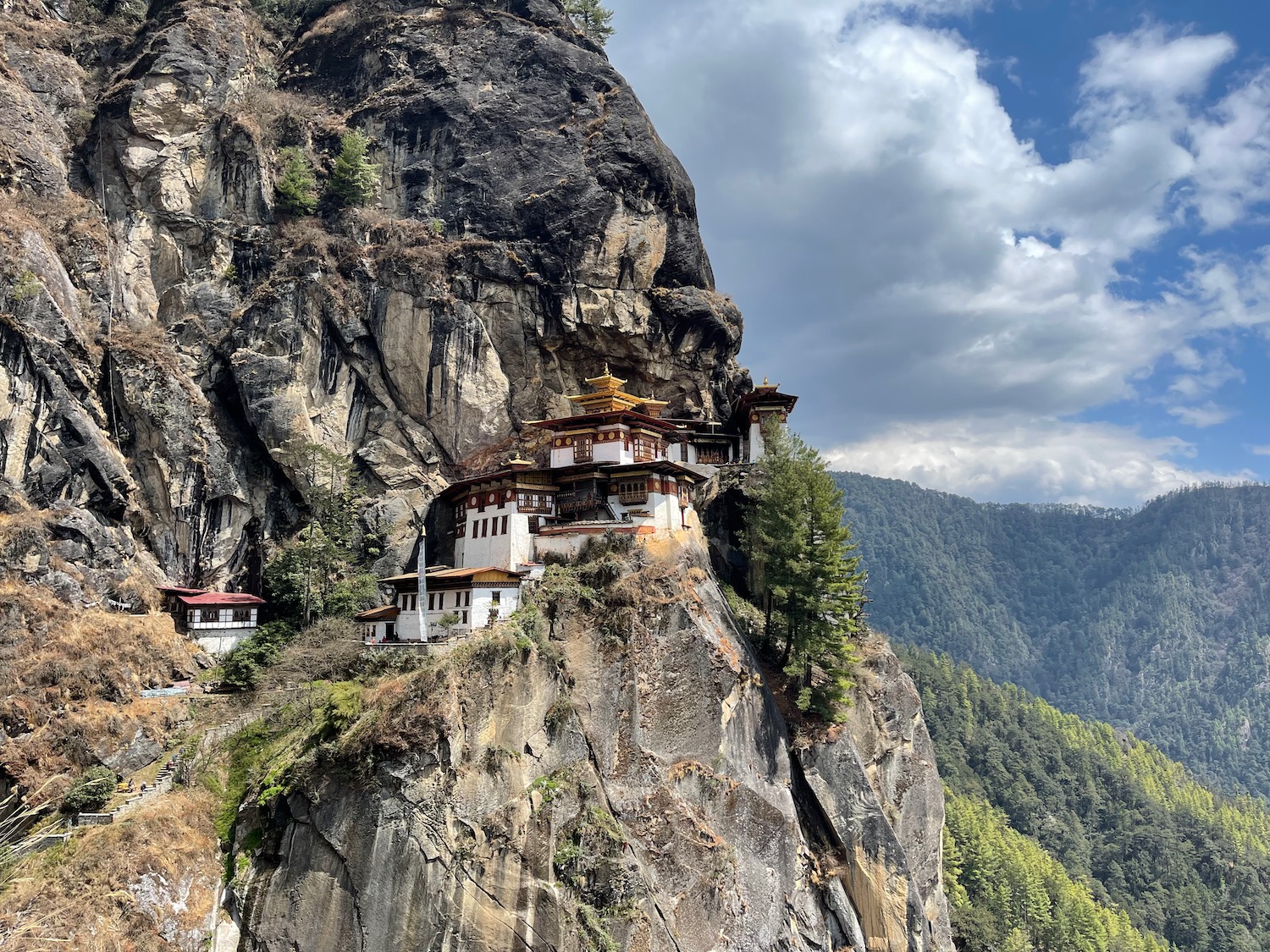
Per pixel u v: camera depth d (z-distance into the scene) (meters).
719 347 88.56
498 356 80.00
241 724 53.38
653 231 86.12
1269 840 176.38
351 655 57.00
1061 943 118.25
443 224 82.88
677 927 52.81
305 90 93.75
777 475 69.94
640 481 66.94
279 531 72.69
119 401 67.88
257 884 46.94
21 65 79.56
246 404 72.19
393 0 96.69
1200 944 140.25
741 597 74.88
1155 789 187.25
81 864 43.22
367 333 76.31
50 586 56.56
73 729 50.25
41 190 73.44
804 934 60.44
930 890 80.00
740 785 58.78
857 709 72.50
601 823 51.66
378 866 45.34
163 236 77.56
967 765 172.88
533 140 85.75
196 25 83.12
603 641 56.72
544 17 95.06
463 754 48.00
